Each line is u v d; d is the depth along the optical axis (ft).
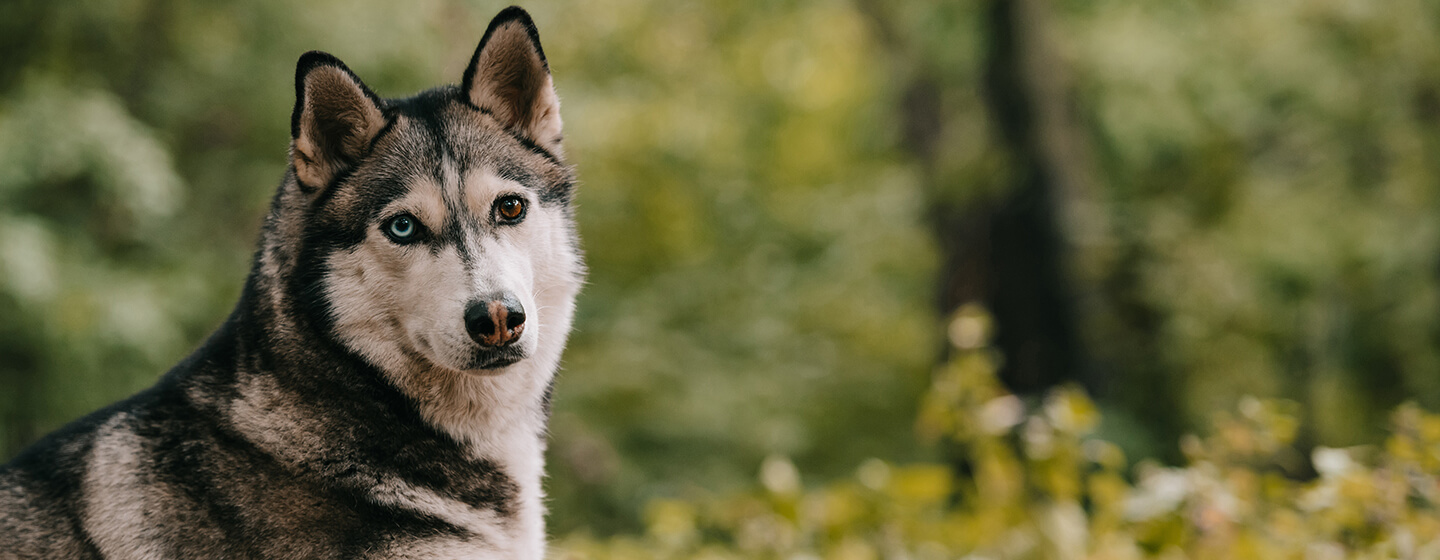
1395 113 44.86
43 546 9.48
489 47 11.00
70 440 10.00
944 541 17.08
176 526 9.49
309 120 10.16
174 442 9.79
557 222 11.09
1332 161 46.11
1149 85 40.60
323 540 9.77
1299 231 43.42
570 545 18.37
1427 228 43.68
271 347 10.20
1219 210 45.11
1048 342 35.53
